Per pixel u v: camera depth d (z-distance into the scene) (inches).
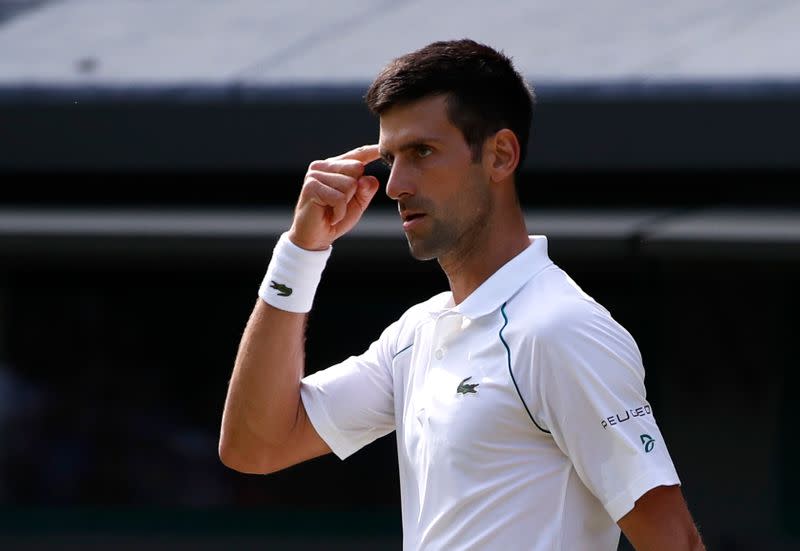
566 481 319.0
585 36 1090.1
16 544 1138.7
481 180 338.3
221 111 1033.5
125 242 971.3
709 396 1027.3
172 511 1141.7
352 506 1123.3
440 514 324.8
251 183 1077.1
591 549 324.2
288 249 361.7
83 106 1045.2
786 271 1007.0
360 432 375.6
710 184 1023.6
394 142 336.5
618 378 313.6
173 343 1147.9
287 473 1131.3
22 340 1156.5
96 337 1152.8
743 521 1019.3
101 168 1048.8
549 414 314.0
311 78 1035.9
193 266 1134.4
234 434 369.4
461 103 333.4
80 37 1173.1
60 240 976.3
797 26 1077.8
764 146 970.7
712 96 972.6
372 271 1108.5
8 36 1182.9
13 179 1097.4
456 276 348.8
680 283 1030.4
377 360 372.2
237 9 1228.5
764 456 1018.7
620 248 908.0
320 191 354.6
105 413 1152.8
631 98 981.2
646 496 312.5
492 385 319.9
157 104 1039.0
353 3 1229.1
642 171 1009.5
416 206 335.6
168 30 1176.8
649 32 1087.0
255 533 1124.5
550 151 991.0
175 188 1085.8
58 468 1153.4
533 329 315.6
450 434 323.3
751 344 1023.0
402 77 333.7
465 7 1188.5
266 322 362.9
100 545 1136.2
